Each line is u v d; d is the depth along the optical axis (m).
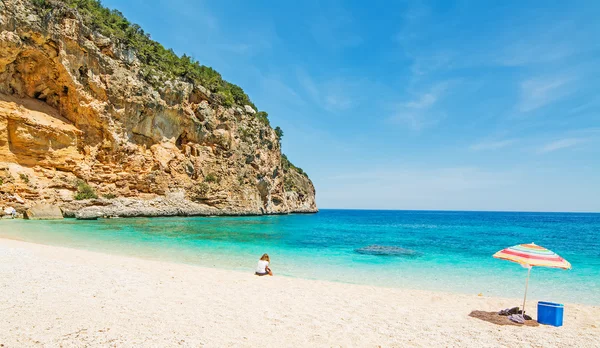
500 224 72.94
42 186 40.62
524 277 15.78
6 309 7.04
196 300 8.90
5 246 15.97
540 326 8.25
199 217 55.97
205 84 65.81
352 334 6.98
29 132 41.34
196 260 17.61
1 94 40.81
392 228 53.16
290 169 117.31
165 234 29.38
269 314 8.05
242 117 72.12
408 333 7.26
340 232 41.00
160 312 7.59
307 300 9.76
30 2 41.31
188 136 59.56
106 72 48.25
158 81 54.28
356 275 15.57
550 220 104.31
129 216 46.66
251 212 68.25
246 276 13.00
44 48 42.56
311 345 6.21
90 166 46.75
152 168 53.09
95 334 5.98
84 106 45.97
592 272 17.16
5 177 37.78
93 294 8.70
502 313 9.11
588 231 50.97
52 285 9.27
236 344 6.00
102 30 49.25
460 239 34.53
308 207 120.62
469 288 13.70
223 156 64.44
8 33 39.22
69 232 27.11
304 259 19.55
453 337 7.14
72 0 49.28
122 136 49.91
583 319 9.13
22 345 5.33
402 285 13.91
